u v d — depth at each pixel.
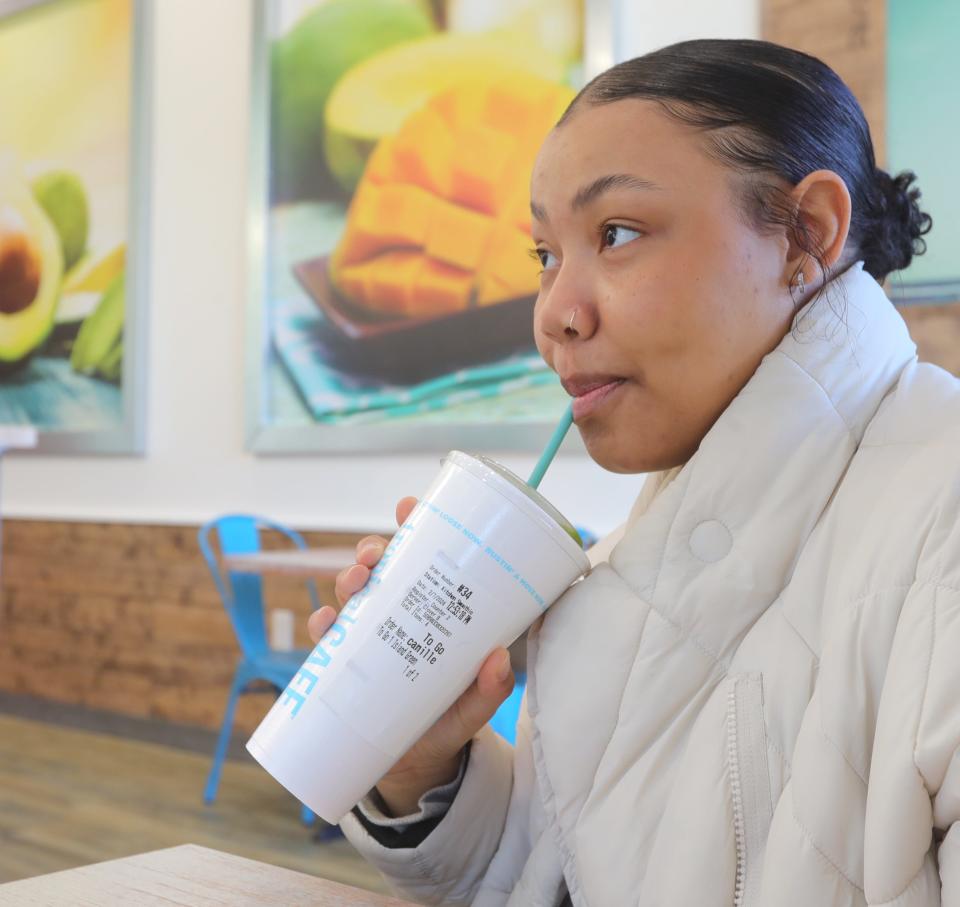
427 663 0.61
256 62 3.94
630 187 0.61
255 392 3.90
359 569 0.64
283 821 3.06
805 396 0.62
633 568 0.63
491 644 0.62
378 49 3.71
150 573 4.18
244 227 4.04
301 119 3.85
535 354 3.36
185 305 4.17
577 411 0.65
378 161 3.69
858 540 0.58
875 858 0.50
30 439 3.84
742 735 0.58
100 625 4.33
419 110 3.62
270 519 3.91
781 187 0.62
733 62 0.63
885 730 0.51
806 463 0.62
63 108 4.48
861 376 0.64
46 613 4.50
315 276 3.80
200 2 4.18
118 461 4.33
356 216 3.73
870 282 0.67
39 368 4.53
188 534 4.09
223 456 4.05
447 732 0.70
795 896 0.53
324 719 0.62
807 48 2.91
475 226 3.48
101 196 4.37
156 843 2.86
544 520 0.61
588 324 0.62
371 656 0.62
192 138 4.18
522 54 3.42
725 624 0.61
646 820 0.61
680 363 0.62
